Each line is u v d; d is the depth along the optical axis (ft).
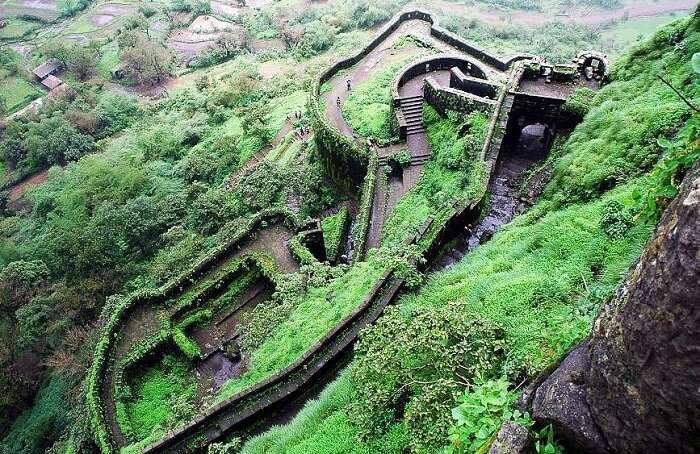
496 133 68.08
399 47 113.91
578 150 55.98
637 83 60.08
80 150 171.01
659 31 64.34
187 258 87.20
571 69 75.41
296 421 39.09
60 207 126.62
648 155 46.14
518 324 33.53
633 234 36.24
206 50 218.38
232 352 64.75
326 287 60.59
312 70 165.89
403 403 31.22
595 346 16.56
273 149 124.26
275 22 225.76
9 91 216.13
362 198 81.71
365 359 31.35
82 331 83.76
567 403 17.47
